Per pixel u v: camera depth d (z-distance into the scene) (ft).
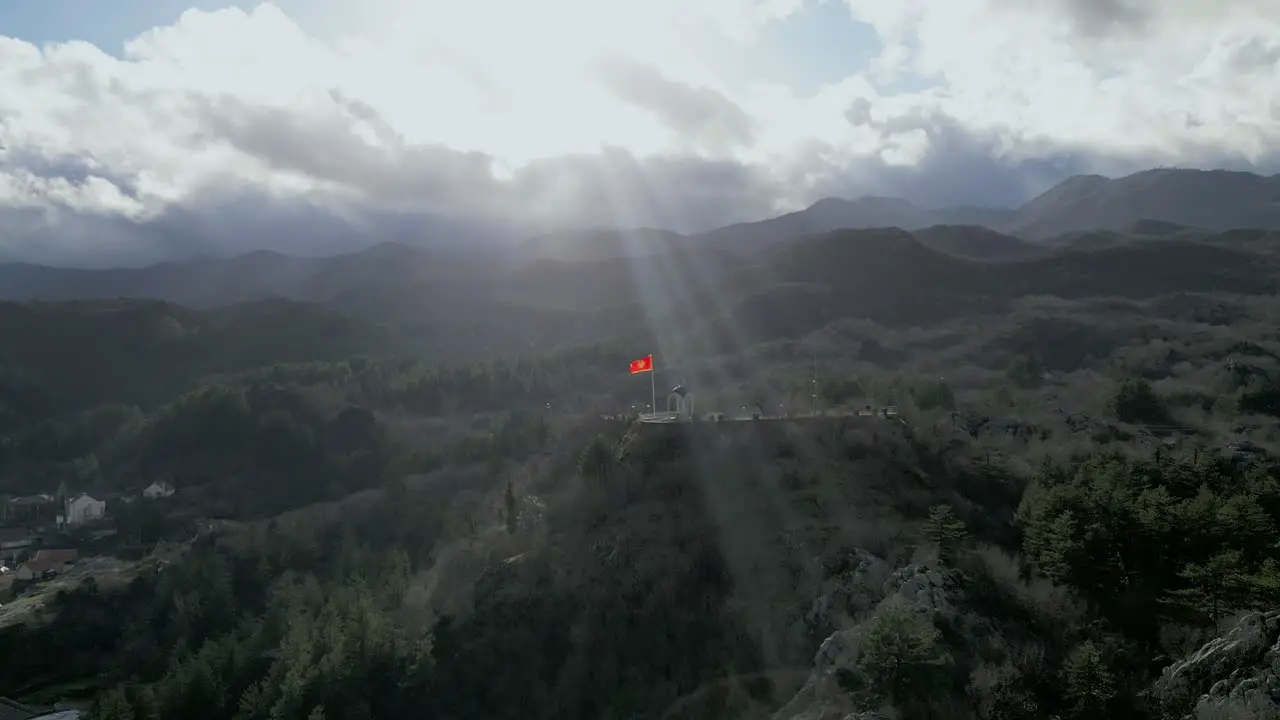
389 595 280.31
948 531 205.98
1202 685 143.84
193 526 453.58
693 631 211.41
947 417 328.49
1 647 313.32
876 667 162.30
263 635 276.82
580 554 246.68
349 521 413.18
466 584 264.31
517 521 293.23
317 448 537.65
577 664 215.51
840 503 237.45
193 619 320.09
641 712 199.62
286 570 356.59
